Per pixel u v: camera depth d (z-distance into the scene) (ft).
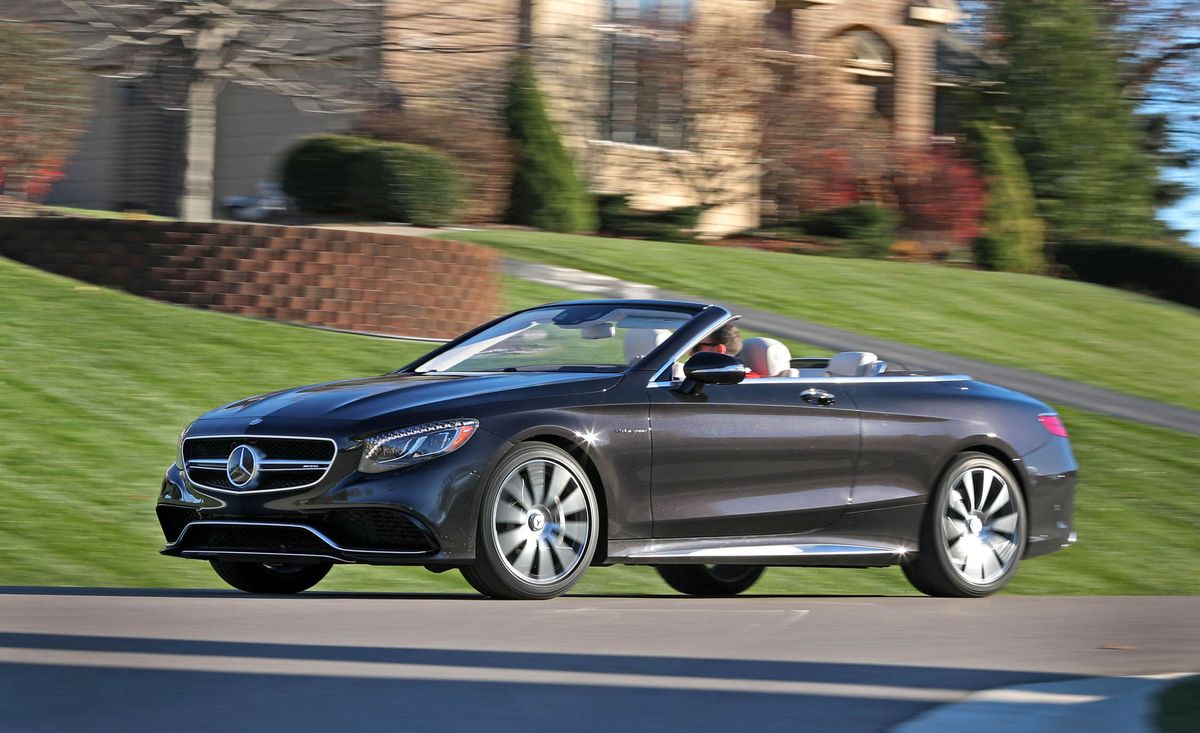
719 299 130.31
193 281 101.14
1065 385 119.34
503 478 46.88
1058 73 213.87
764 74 186.19
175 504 49.21
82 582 59.77
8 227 104.78
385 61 119.65
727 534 51.85
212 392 85.30
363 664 34.30
